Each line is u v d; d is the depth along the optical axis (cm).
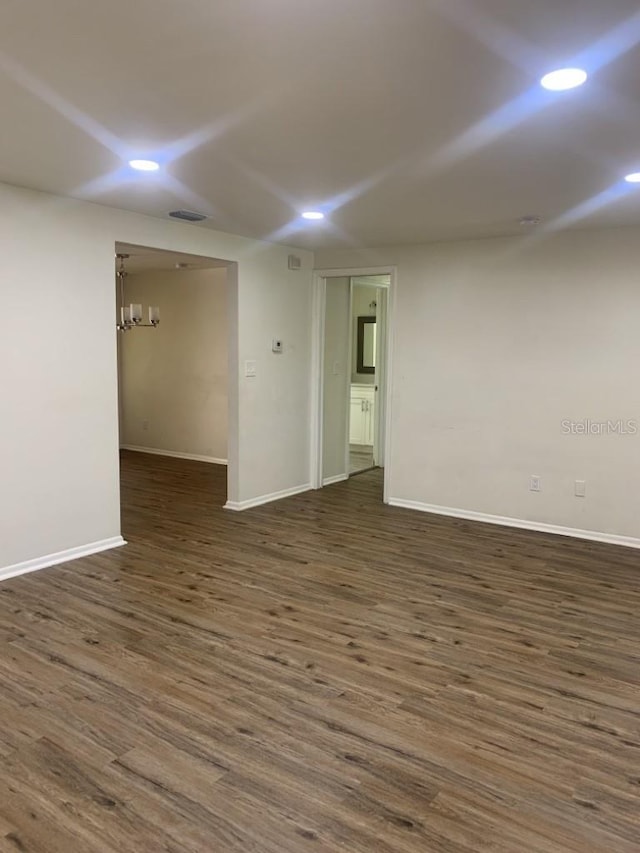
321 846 180
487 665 285
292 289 571
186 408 782
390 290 554
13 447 376
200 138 269
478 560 424
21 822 187
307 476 620
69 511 410
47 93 225
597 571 406
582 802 200
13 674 271
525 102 230
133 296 820
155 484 641
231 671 276
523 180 330
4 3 166
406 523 508
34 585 369
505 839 184
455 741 230
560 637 314
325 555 430
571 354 470
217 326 741
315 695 258
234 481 541
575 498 477
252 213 420
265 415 558
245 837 183
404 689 264
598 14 168
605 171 313
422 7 165
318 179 332
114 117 248
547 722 242
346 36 182
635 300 442
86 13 171
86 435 415
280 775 210
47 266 381
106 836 183
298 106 236
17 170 323
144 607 342
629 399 450
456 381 522
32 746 222
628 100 227
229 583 378
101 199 388
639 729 238
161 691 259
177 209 411
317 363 604
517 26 175
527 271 483
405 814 193
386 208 397
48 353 388
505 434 503
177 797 199
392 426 559
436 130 259
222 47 190
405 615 337
